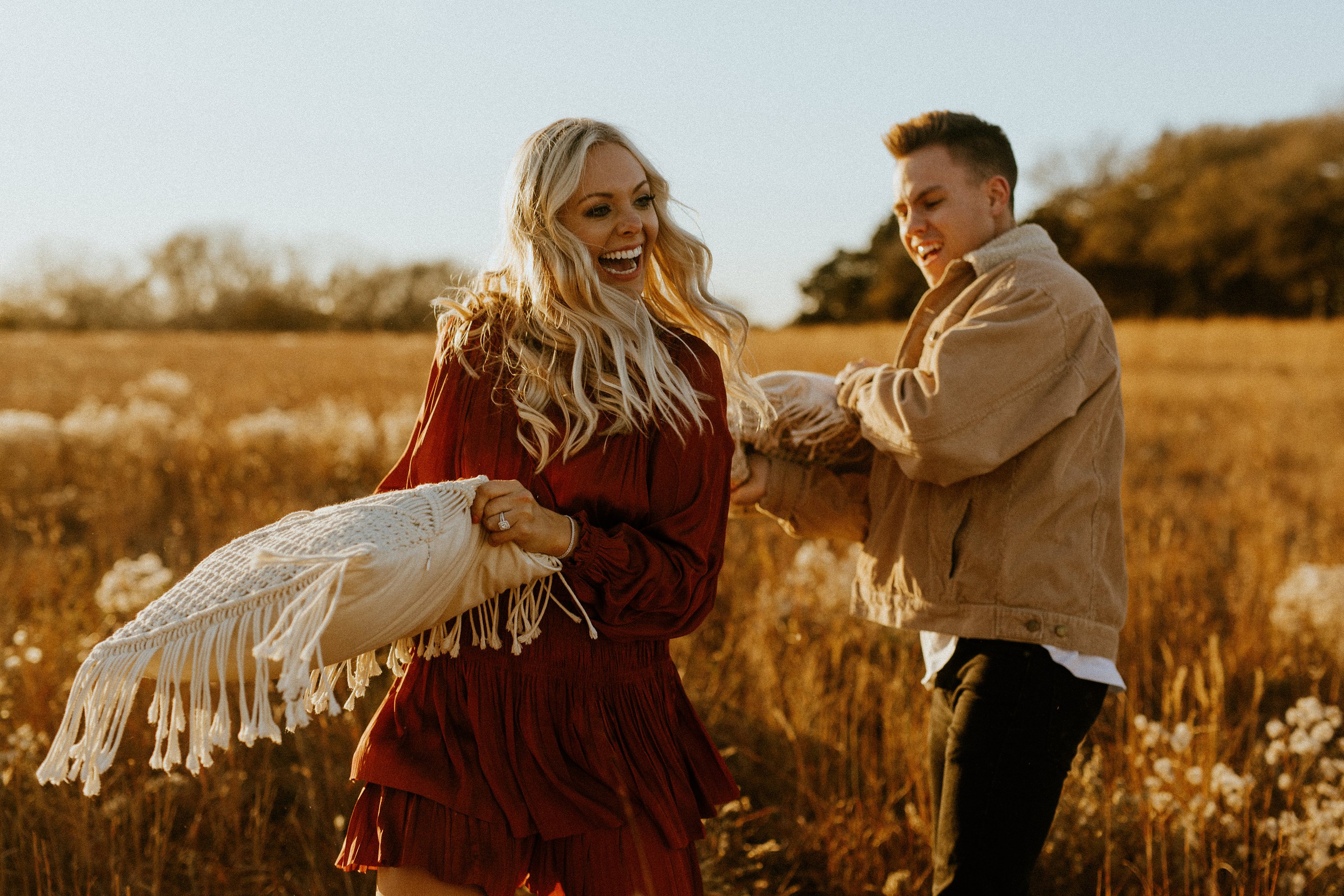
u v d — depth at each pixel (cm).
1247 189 4684
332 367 2059
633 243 204
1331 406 1216
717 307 224
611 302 195
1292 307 4656
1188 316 4894
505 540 178
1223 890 279
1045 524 227
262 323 6425
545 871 185
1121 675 395
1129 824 295
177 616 166
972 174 249
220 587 167
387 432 859
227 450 802
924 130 253
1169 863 286
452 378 202
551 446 193
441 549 172
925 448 223
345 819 292
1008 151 254
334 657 169
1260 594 461
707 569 197
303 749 309
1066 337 227
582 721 188
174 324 6769
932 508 237
